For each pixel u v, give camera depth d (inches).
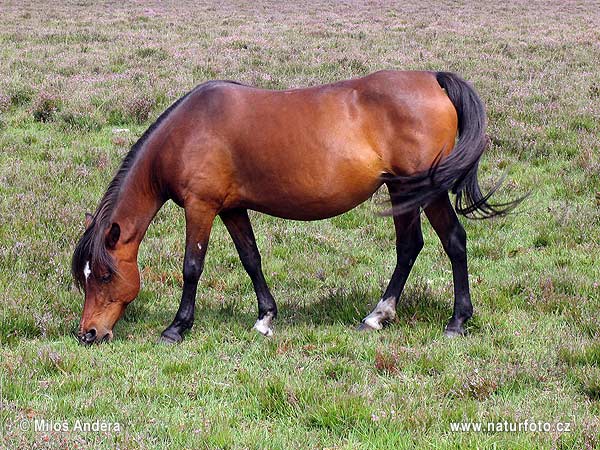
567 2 1707.7
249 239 253.0
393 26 1141.1
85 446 166.1
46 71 701.9
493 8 1542.8
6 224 336.2
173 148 237.6
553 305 259.4
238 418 185.2
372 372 212.1
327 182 231.0
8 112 559.8
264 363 220.2
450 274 304.0
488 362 217.0
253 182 237.5
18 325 243.4
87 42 920.3
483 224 362.6
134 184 242.7
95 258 233.1
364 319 249.4
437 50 865.5
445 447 165.8
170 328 242.7
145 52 814.5
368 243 344.5
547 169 446.3
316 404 185.6
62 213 351.9
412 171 229.6
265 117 233.3
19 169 422.0
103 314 237.3
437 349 224.5
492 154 473.7
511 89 629.6
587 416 178.5
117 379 208.2
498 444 167.0
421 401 188.7
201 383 205.2
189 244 240.2
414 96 229.9
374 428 176.4
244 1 1765.5
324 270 308.0
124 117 549.6
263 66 735.1
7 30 1005.8
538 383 201.3
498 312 257.0
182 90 613.3
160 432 176.2
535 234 348.8
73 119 537.0
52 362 215.2
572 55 835.4
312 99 233.9
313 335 239.1
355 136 229.9
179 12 1402.6
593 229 345.1
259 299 252.8
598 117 533.3
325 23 1198.9
